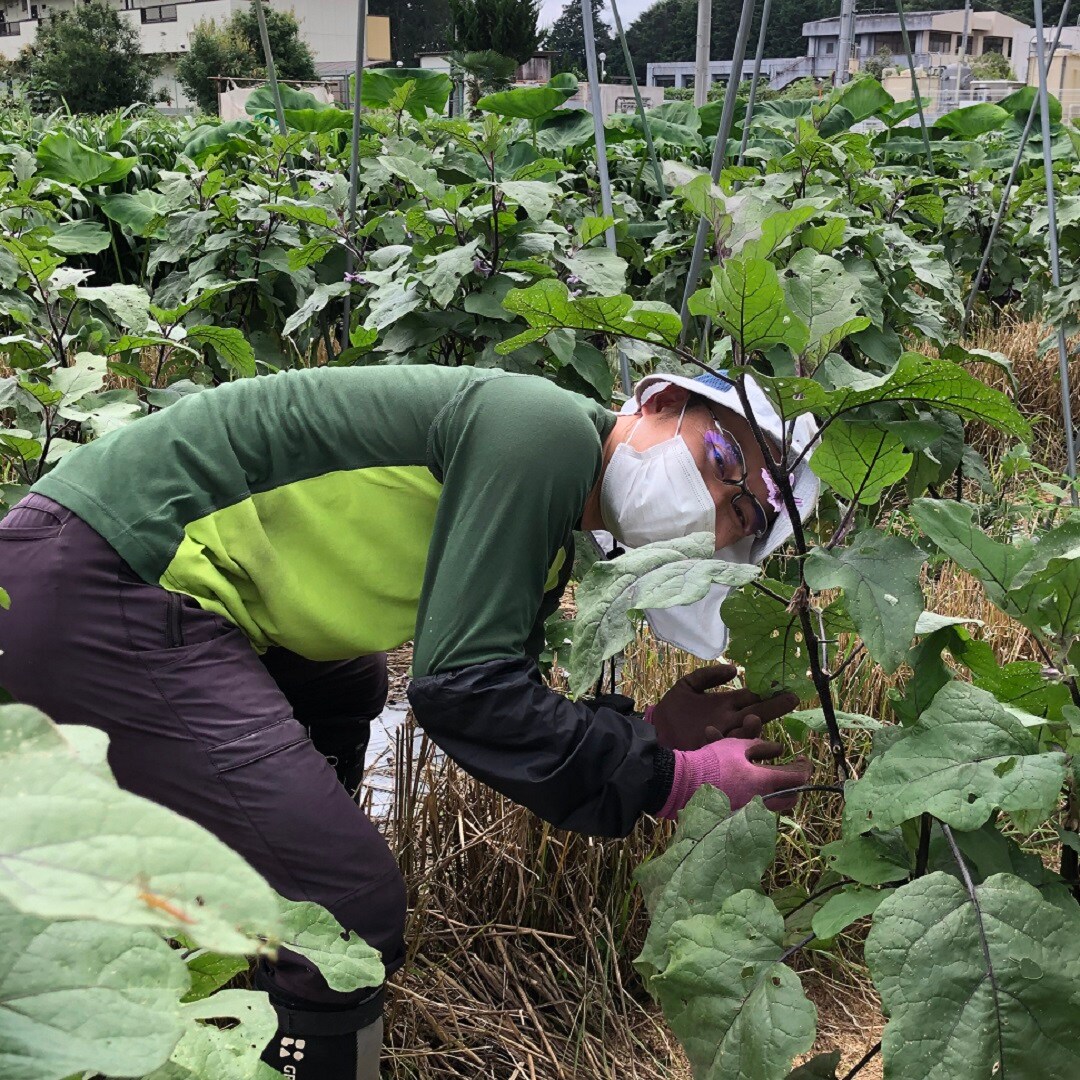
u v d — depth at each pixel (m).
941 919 1.21
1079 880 1.49
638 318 1.47
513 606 1.66
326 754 2.33
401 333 3.33
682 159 8.95
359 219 5.15
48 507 1.70
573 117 8.60
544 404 1.68
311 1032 1.67
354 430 1.75
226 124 9.51
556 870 2.43
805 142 4.60
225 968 0.95
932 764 1.29
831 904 1.43
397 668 3.64
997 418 1.38
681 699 1.95
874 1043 2.32
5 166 6.81
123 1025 0.56
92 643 1.64
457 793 2.47
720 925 1.36
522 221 3.82
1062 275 5.39
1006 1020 1.16
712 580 1.38
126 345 2.77
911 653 1.57
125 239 7.50
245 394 1.78
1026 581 1.39
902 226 7.19
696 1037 1.33
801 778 1.71
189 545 1.69
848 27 14.38
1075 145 3.85
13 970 0.56
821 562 1.37
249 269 4.53
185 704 1.66
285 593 1.77
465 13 22.02
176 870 0.44
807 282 1.43
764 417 1.76
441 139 6.38
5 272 3.50
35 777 0.46
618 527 1.86
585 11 3.01
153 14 54.44
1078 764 1.31
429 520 1.81
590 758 1.64
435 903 2.42
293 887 1.66
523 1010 2.30
